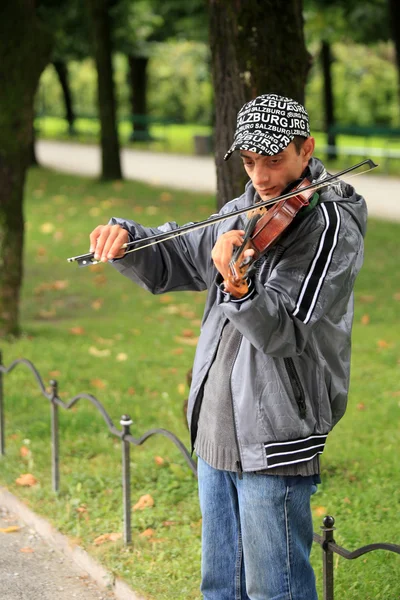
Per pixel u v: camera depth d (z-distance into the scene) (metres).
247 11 4.95
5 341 8.38
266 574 2.93
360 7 19.56
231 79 5.10
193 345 8.56
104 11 18.44
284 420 2.80
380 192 17.94
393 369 7.55
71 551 4.54
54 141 31.14
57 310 10.06
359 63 38.44
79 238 13.76
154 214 15.31
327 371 2.87
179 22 24.22
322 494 5.06
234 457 2.88
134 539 4.54
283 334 2.62
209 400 2.96
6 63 7.79
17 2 7.73
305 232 2.73
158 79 41.97
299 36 5.11
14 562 4.54
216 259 2.58
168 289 3.27
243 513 2.92
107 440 5.94
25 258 12.63
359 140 31.39
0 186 8.17
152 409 6.61
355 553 3.12
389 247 12.85
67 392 6.98
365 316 9.27
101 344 8.44
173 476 5.29
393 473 5.29
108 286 11.20
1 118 7.90
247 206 3.02
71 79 45.53
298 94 5.15
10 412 6.47
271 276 2.72
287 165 2.79
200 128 37.53
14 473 5.41
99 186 18.48
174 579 4.13
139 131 30.02
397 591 3.90
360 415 6.38
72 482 5.18
